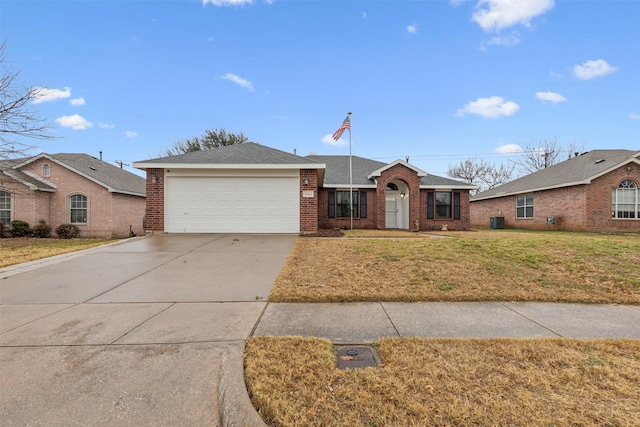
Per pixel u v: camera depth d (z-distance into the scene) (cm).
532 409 198
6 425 190
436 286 494
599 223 1641
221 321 362
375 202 1678
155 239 970
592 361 262
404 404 203
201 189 1129
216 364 263
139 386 231
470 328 344
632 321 370
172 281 532
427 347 289
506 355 272
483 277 543
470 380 232
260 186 1138
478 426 183
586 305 429
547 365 255
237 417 191
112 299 443
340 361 266
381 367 252
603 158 1794
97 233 1770
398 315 383
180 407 209
